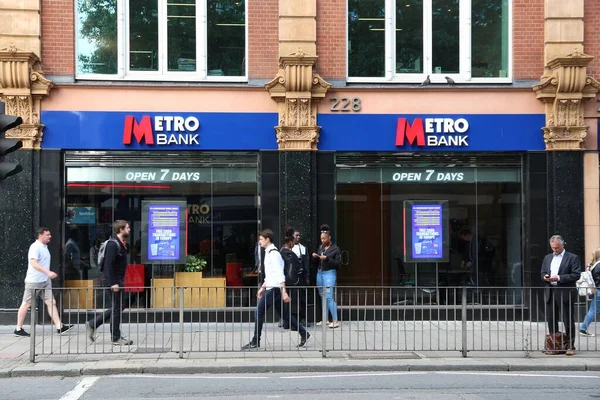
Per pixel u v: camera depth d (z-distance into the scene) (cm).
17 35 1377
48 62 1401
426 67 1473
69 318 1091
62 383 916
